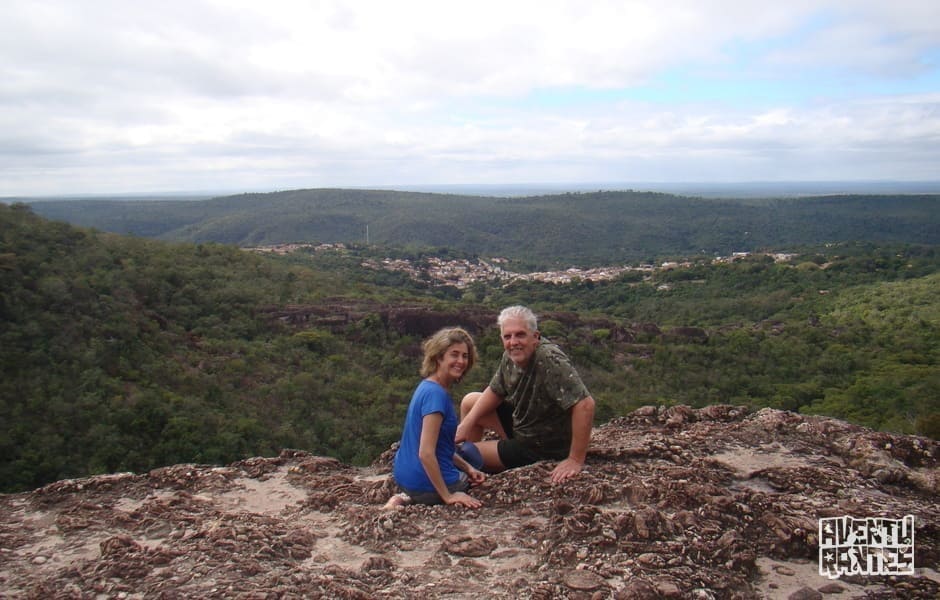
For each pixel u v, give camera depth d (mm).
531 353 4375
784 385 32656
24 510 4473
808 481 4125
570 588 2934
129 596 3051
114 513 4312
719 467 4395
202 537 3721
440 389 4172
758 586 3039
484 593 2986
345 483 4746
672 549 3219
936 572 3154
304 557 3523
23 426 20406
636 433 5371
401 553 3502
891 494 4047
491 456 4758
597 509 3586
